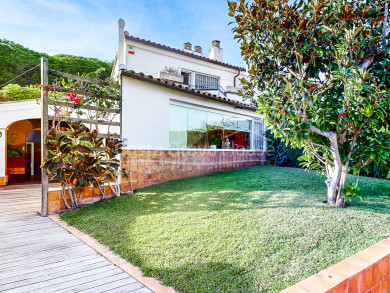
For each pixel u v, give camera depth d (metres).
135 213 4.81
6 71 21.38
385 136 4.00
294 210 4.23
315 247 3.05
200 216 4.34
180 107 8.78
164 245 3.37
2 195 7.50
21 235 4.10
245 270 2.68
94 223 4.45
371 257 2.48
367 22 4.24
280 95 4.63
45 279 2.75
